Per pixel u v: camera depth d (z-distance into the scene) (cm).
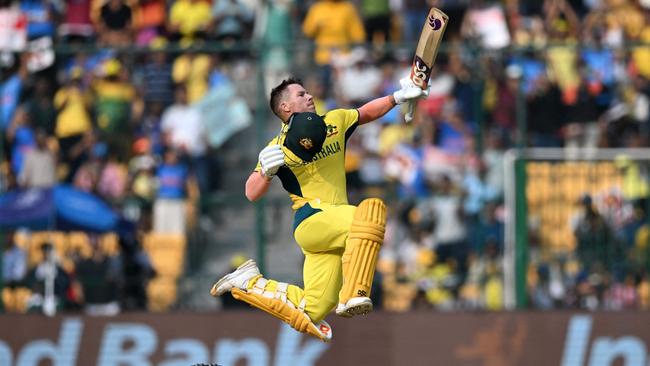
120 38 7469
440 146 6688
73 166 6669
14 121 6662
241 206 6644
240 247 6625
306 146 3956
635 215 6469
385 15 7456
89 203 6531
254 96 6712
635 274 6462
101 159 6694
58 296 6562
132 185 6644
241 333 6469
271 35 7512
